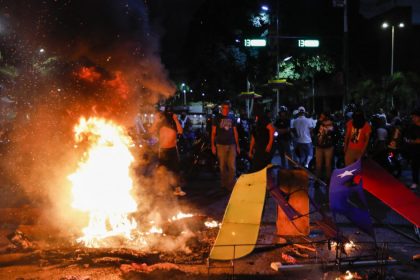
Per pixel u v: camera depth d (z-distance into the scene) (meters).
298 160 14.43
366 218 4.81
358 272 5.12
